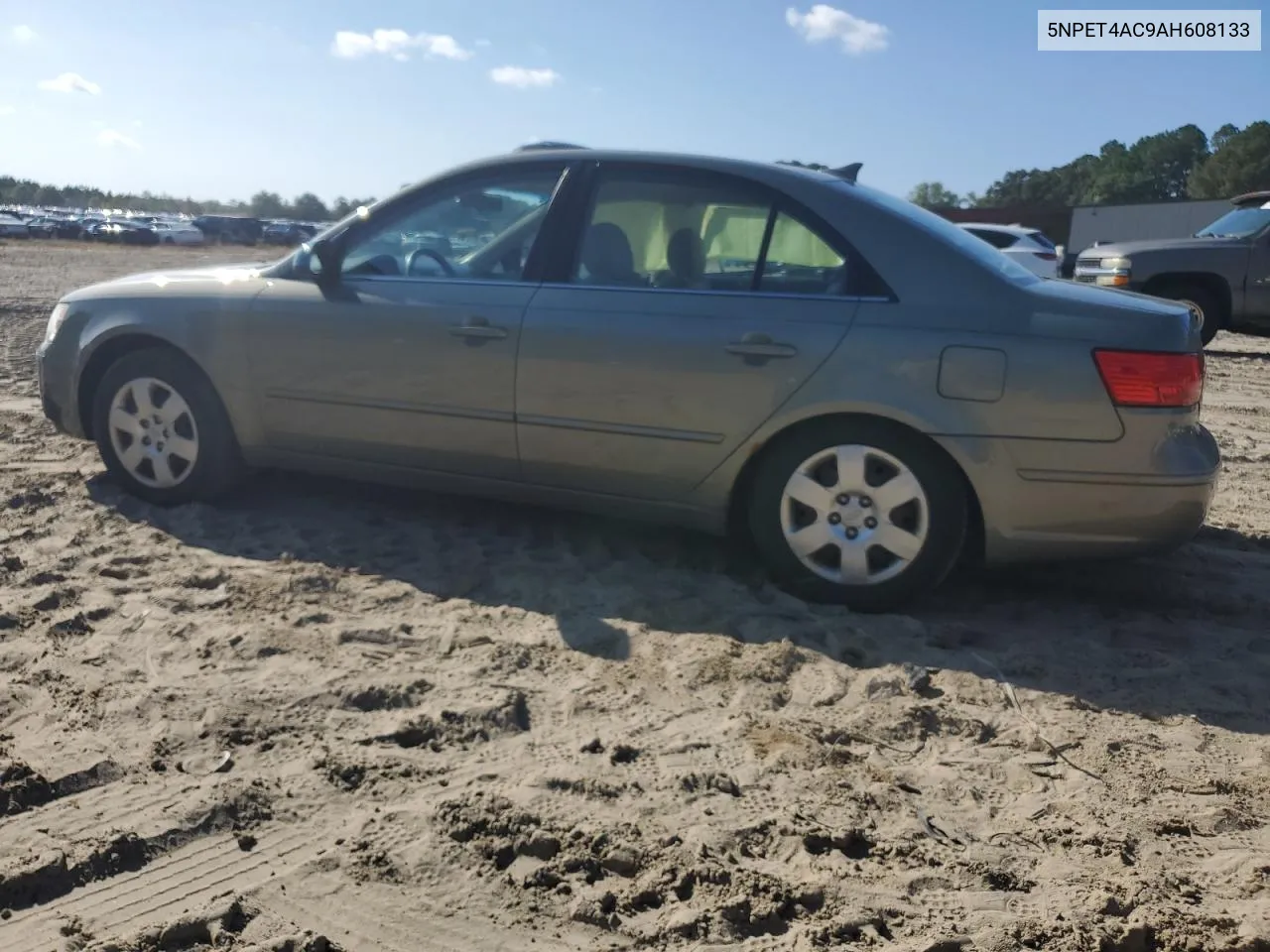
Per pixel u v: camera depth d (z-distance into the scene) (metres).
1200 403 3.98
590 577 4.34
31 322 13.12
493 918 2.41
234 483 5.17
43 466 5.76
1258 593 4.50
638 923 2.40
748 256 4.23
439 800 2.80
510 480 4.56
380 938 2.35
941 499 3.97
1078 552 3.98
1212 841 2.76
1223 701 3.53
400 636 3.76
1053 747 3.21
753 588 4.28
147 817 2.71
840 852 2.67
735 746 3.14
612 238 4.41
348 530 4.86
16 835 2.63
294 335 4.77
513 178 4.62
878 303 4.02
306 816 2.75
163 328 4.97
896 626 3.97
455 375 4.50
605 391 4.27
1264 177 87.00
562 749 3.09
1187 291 13.27
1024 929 2.39
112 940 2.30
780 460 4.13
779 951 2.32
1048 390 3.82
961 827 2.79
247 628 3.75
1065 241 39.44
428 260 4.69
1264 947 2.34
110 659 3.54
